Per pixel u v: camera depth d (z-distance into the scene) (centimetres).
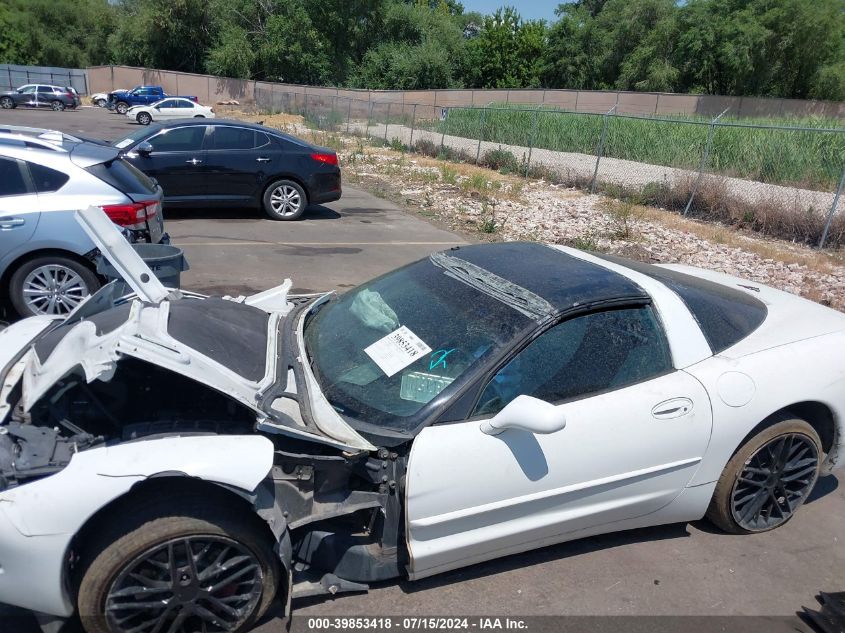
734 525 351
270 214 1109
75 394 279
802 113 4247
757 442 335
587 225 1242
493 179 1831
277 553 261
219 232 989
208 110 3597
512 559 326
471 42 5959
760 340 350
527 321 300
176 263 465
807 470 358
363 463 273
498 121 2598
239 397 262
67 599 241
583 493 301
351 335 332
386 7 5631
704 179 1480
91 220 331
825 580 325
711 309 353
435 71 5459
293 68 5391
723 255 1088
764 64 4391
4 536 227
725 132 1784
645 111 4569
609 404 302
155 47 5638
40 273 574
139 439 260
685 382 318
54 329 340
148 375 283
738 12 4412
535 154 2212
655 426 307
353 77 5519
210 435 260
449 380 289
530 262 359
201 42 5662
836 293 887
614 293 322
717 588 314
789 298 412
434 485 270
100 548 237
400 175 1789
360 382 300
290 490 265
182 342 279
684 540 350
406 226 1139
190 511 244
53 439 258
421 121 3231
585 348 308
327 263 852
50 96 4162
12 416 271
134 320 287
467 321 311
